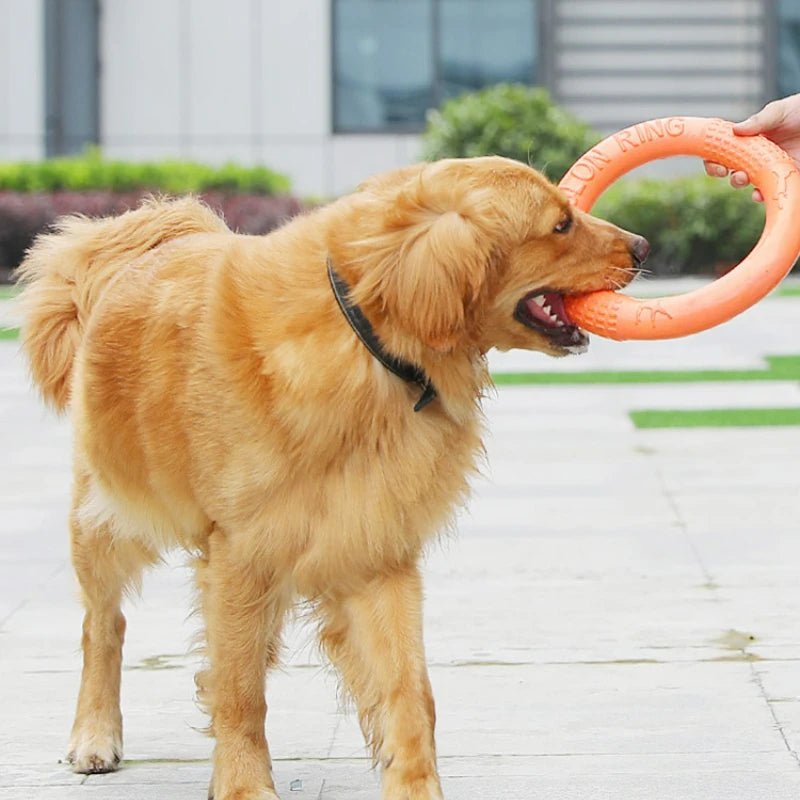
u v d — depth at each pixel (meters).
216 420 4.99
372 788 5.39
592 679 6.46
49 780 5.57
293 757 5.73
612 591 7.79
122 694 6.48
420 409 4.94
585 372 16.41
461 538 8.95
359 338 4.83
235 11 28.52
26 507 10.05
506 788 5.30
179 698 6.41
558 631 7.14
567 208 5.10
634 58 29.14
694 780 5.33
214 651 5.14
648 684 6.38
